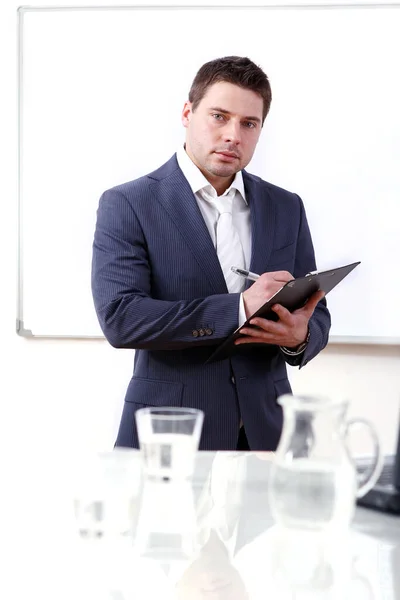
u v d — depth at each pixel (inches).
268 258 79.0
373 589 34.2
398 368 116.9
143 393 75.5
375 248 116.5
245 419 74.7
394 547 39.2
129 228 75.9
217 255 77.6
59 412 120.6
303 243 84.3
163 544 39.5
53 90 118.6
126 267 74.9
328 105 116.0
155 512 42.4
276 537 40.5
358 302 116.9
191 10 116.4
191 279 75.8
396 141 115.8
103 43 117.8
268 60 116.2
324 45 115.5
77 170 119.1
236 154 75.3
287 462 37.1
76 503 38.3
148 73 117.6
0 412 121.0
